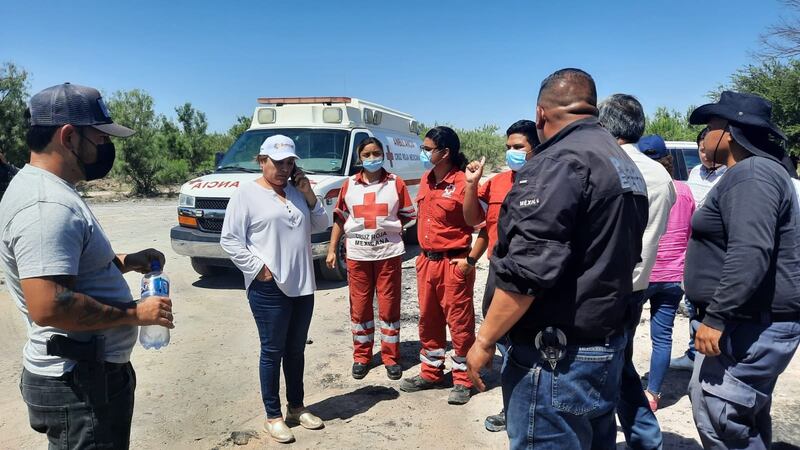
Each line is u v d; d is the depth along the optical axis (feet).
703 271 9.07
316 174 25.22
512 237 6.81
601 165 6.67
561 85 7.36
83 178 7.41
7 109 62.75
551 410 7.10
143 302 7.34
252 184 11.91
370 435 12.41
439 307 14.32
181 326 19.79
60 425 7.18
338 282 25.79
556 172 6.57
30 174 6.84
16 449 11.72
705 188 16.66
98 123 7.22
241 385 15.05
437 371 14.71
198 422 13.02
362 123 28.53
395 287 15.38
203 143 84.33
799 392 13.92
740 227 7.96
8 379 15.21
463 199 13.38
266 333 11.98
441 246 13.71
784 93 71.05
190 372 15.87
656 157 12.82
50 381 7.07
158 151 74.02
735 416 8.69
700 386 9.00
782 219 8.14
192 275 27.07
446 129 13.64
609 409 7.61
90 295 7.14
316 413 13.53
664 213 10.24
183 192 24.52
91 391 7.14
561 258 6.45
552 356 6.97
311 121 27.84
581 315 6.84
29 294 6.40
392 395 14.53
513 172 12.62
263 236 11.71
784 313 8.32
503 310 6.80
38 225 6.44
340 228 16.26
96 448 7.29
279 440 12.13
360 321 15.52
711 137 8.92
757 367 8.43
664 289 12.67
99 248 7.16
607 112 10.62
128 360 7.73
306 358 17.06
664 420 12.80
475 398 14.24
